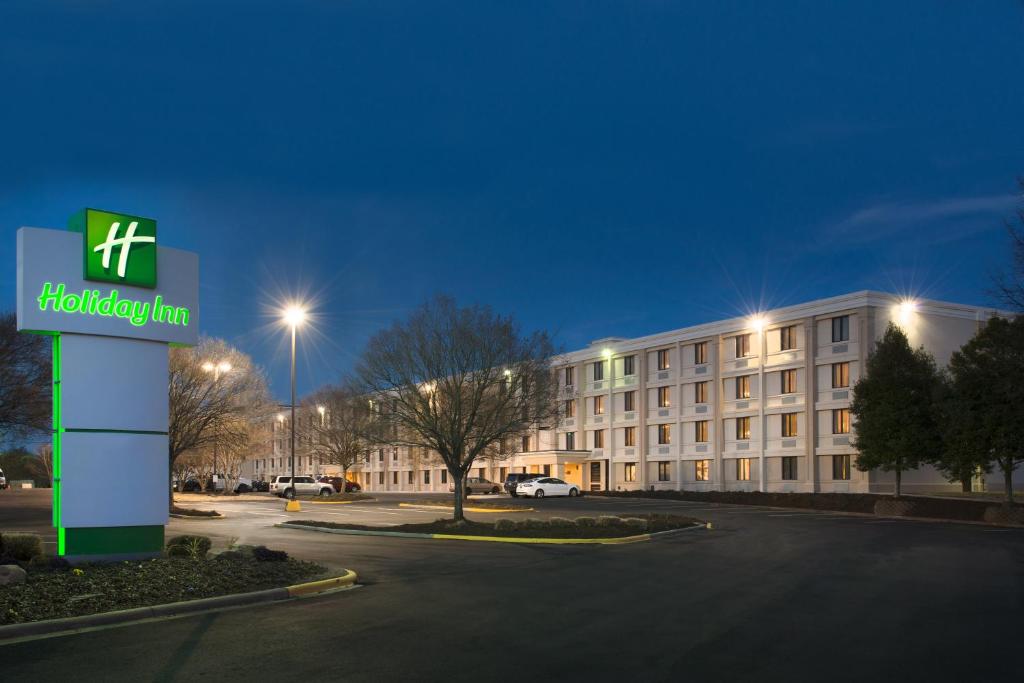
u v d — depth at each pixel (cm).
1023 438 3338
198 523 3306
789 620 1171
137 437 1705
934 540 2509
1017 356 3262
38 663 927
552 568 1798
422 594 1423
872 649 983
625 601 1346
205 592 1331
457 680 850
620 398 6706
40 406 3716
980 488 4844
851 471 4925
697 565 1855
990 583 1553
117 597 1246
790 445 5306
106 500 1658
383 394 3153
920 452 3919
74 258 1666
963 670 884
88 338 1677
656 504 4888
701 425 5991
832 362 5072
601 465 6844
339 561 1909
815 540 2509
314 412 6781
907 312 4997
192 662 928
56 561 1459
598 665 909
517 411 3117
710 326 5909
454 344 3100
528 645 1011
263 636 1066
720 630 1101
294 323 4609
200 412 4141
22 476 10350
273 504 5044
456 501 2970
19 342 3728
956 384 3591
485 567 1816
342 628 1118
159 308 1752
